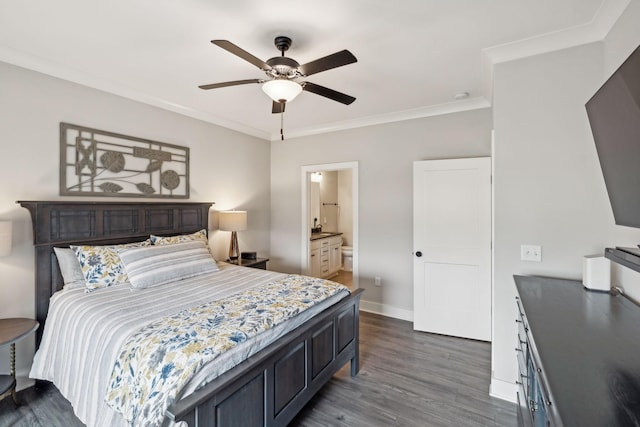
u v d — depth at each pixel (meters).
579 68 1.97
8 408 2.11
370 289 4.03
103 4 1.71
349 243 6.89
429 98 3.18
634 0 1.55
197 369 1.32
